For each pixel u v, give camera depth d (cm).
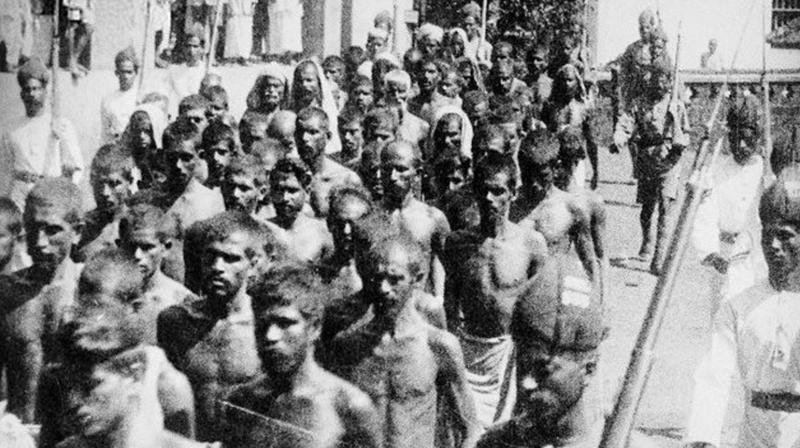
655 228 1057
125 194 684
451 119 836
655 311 334
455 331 677
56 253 581
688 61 1173
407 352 542
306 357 478
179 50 1319
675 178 966
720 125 696
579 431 502
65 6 1094
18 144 811
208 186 722
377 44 1424
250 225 546
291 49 1591
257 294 473
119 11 1170
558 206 725
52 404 453
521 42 1438
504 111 934
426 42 1298
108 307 454
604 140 1167
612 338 738
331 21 1694
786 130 703
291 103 1029
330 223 613
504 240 670
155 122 992
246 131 873
